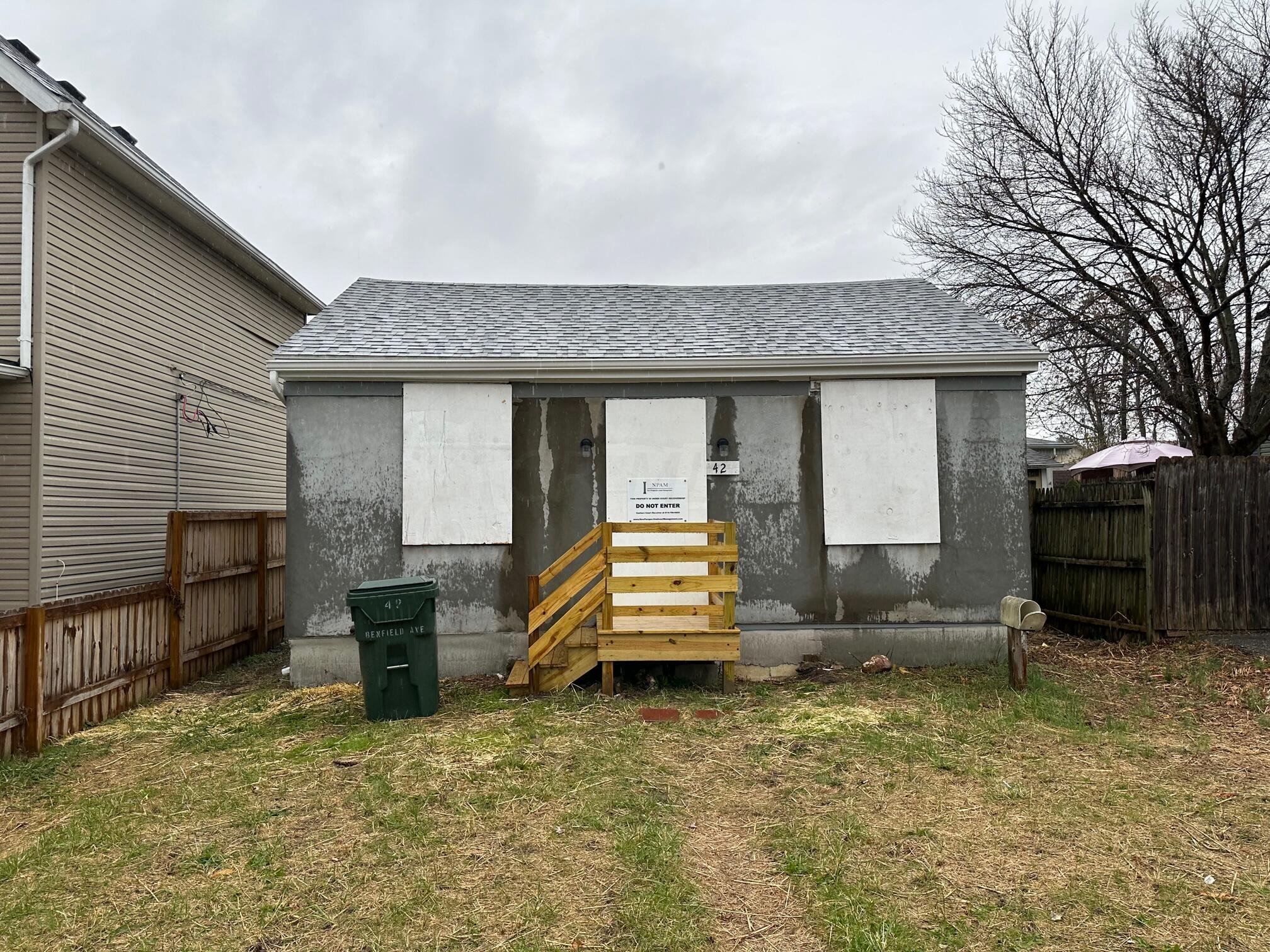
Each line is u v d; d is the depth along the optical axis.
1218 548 8.34
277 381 7.42
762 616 7.60
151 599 7.08
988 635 7.65
